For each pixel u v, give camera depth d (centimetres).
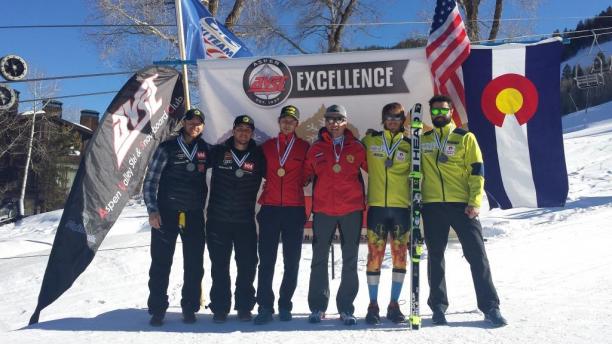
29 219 2011
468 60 552
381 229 451
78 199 471
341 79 566
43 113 2953
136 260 871
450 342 386
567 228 954
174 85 566
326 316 485
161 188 468
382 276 682
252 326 450
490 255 775
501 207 541
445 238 447
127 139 509
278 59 572
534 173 539
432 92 556
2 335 435
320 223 454
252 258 473
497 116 546
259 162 469
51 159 3014
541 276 617
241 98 575
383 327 436
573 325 417
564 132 3466
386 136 459
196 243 468
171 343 403
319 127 569
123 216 1681
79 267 470
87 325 464
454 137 449
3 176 3039
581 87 1599
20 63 1018
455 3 541
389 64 561
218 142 574
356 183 455
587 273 615
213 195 468
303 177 470
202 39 664
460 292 570
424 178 454
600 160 1952
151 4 1465
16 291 743
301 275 733
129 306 599
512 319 442
